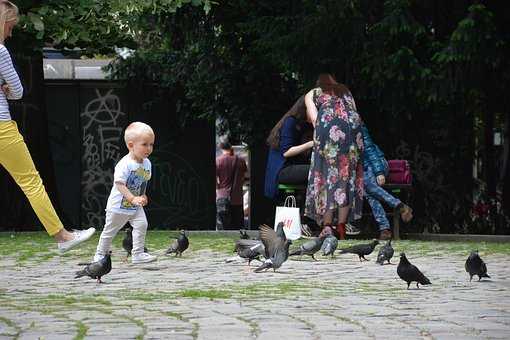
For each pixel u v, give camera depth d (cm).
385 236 1722
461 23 1891
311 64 2083
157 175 2873
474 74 1973
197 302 842
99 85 2845
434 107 2181
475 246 1503
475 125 2348
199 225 2886
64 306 821
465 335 660
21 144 1038
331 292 918
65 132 2841
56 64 2809
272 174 1802
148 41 2734
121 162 1148
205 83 2617
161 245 1514
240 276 1066
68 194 2852
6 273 1118
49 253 1388
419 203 2344
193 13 2423
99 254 1161
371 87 2058
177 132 2862
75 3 1862
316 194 1681
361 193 1688
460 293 914
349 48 2042
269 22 2128
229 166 2839
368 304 830
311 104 1702
